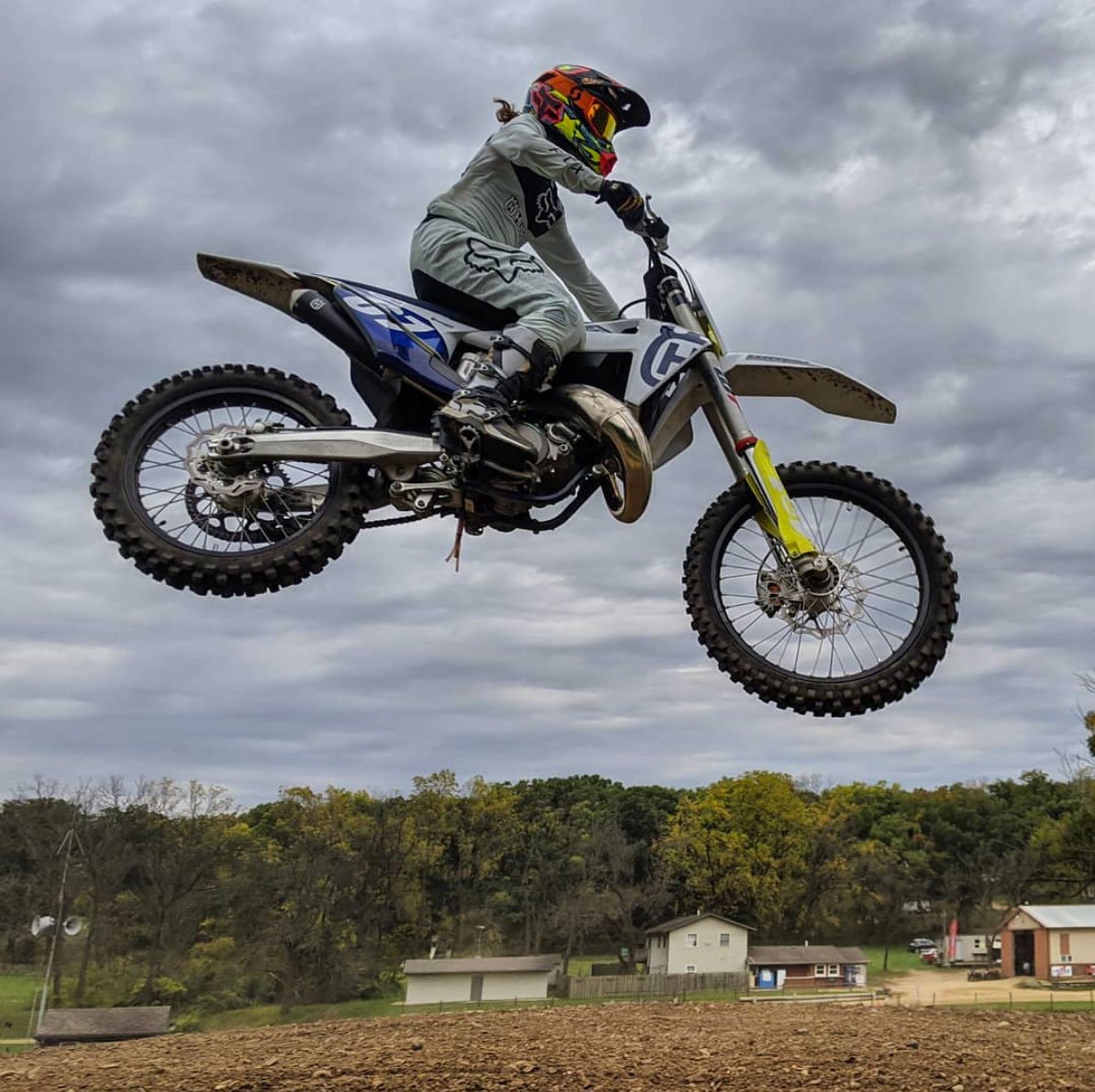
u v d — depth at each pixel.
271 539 4.17
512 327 4.02
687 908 50.00
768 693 4.30
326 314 4.12
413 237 4.39
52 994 32.97
